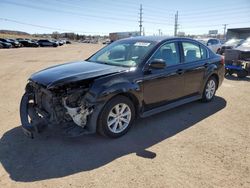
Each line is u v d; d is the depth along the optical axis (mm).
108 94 3645
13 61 16125
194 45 5410
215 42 19250
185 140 3934
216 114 5133
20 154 3480
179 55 4957
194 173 3049
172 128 4398
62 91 3521
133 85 3977
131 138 3998
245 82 8836
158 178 2947
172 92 4801
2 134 4102
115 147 3699
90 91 3580
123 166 3201
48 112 3791
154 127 4430
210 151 3586
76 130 3574
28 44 43688
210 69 5645
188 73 5051
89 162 3295
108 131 3836
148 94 4301
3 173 3041
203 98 5805
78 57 19812
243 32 28344
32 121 3820
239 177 2982
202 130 4320
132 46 4734
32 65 13852
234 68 9648
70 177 2969
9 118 4828
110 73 3895
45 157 3408
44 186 2799
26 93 4324
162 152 3557
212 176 2992
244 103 5957
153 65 4145
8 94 6730
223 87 7871
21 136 4027
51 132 4133
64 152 3543
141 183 2854
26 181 2889
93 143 3818
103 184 2838
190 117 4941
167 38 4832
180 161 3314
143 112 4332
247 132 4254
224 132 4246
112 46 5176
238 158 3404
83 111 3533
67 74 3830
